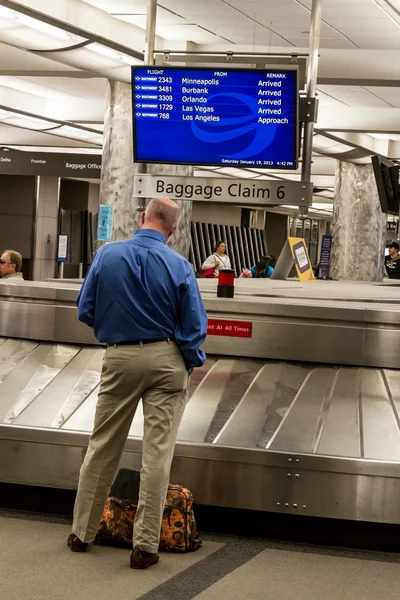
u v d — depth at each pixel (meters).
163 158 8.62
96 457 4.34
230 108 8.41
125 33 11.62
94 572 4.11
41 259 24.25
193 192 8.17
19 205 24.02
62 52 11.54
